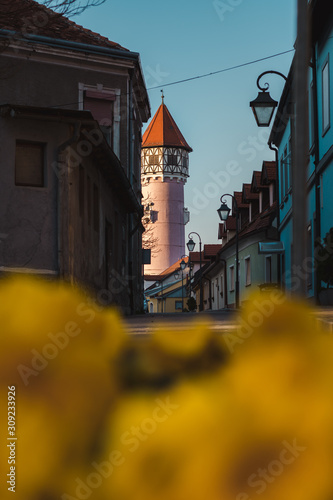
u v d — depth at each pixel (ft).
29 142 60.70
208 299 222.48
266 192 144.05
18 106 58.39
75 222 63.26
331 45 72.08
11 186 59.77
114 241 91.40
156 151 380.58
